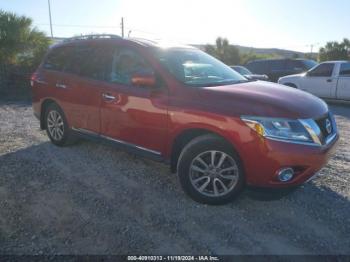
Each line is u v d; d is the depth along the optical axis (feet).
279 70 52.80
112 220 10.77
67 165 15.29
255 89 12.28
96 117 14.99
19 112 29.30
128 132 13.73
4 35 42.06
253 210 11.53
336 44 111.24
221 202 11.61
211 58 15.72
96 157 16.31
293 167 10.60
